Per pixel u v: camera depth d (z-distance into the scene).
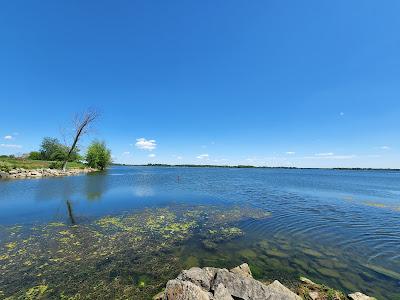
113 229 15.27
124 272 9.53
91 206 22.59
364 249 12.62
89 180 47.81
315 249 12.48
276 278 9.30
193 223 17.16
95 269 9.75
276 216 19.78
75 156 85.19
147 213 20.16
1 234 14.05
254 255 11.51
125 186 40.28
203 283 7.79
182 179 63.19
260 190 39.28
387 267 10.48
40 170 53.75
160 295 7.61
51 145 94.81
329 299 7.87
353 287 8.80
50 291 8.18
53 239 13.24
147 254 11.34
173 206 23.62
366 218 19.88
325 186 51.47
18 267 9.87
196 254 11.47
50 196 27.22
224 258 11.09
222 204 25.08
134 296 7.93
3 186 34.88
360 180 84.31
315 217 19.75
